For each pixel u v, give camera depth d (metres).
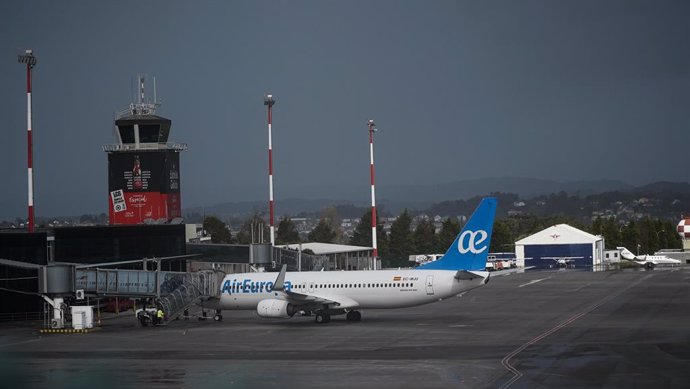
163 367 146.25
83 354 166.75
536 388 117.94
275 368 141.75
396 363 143.00
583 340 165.88
